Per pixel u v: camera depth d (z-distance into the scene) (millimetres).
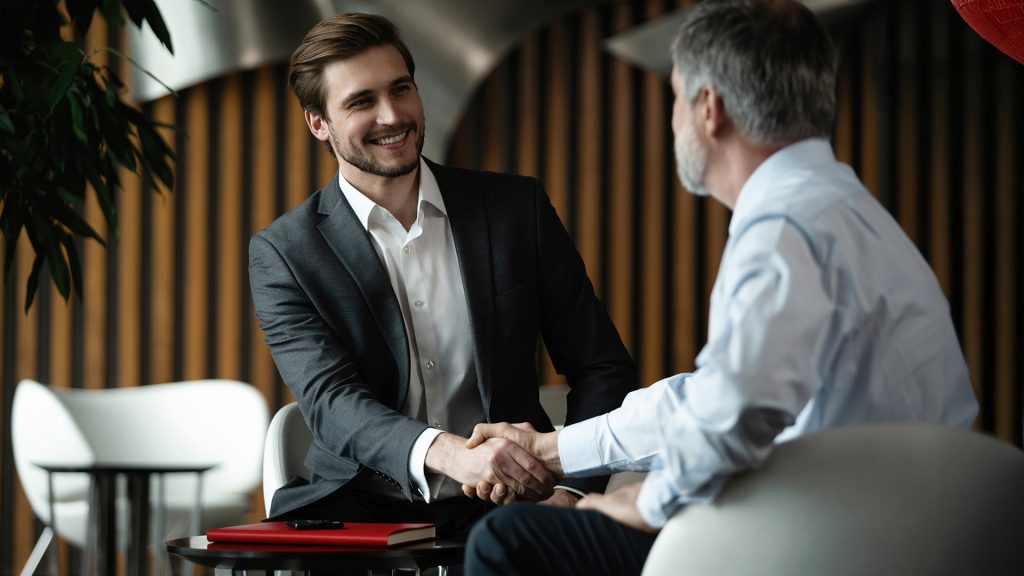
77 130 2752
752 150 1632
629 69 5070
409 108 2381
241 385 4664
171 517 4352
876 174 5023
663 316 5074
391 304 2414
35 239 2787
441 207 2494
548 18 4992
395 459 2186
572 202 5090
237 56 4922
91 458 4312
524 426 2115
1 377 5055
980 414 4977
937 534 1458
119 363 5102
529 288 2496
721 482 1470
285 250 2469
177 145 5098
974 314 4988
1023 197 4973
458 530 2391
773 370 1416
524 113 5094
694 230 5055
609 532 1690
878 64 5020
